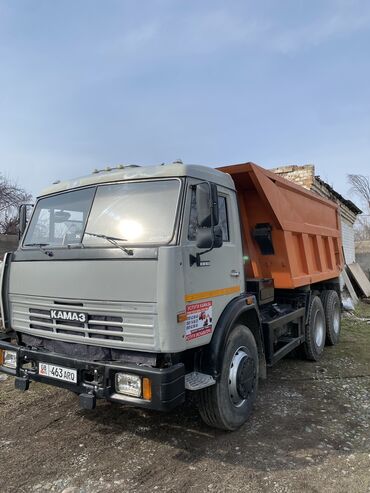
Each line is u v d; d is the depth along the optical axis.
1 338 4.32
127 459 3.56
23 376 3.95
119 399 3.28
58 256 3.75
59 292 3.73
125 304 3.33
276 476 3.29
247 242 5.33
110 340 3.44
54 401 4.82
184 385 3.31
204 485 3.17
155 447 3.77
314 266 6.75
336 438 3.94
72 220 4.01
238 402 4.10
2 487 3.15
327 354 7.04
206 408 3.86
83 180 4.13
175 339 3.21
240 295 4.38
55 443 3.84
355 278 14.00
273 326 4.96
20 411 4.55
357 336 8.48
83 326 3.59
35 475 3.31
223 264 4.04
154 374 3.14
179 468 3.41
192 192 3.64
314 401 4.86
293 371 6.03
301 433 4.04
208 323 3.70
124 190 3.80
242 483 3.20
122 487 3.15
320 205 7.23
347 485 3.16
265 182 4.91
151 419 4.36
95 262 3.50
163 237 3.41
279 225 5.21
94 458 3.57
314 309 6.63
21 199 16.27
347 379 5.66
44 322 3.91
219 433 4.05
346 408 4.66
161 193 3.62
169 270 3.20
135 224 3.59
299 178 11.21
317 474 3.31
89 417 4.40
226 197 4.32
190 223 3.53
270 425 4.22
